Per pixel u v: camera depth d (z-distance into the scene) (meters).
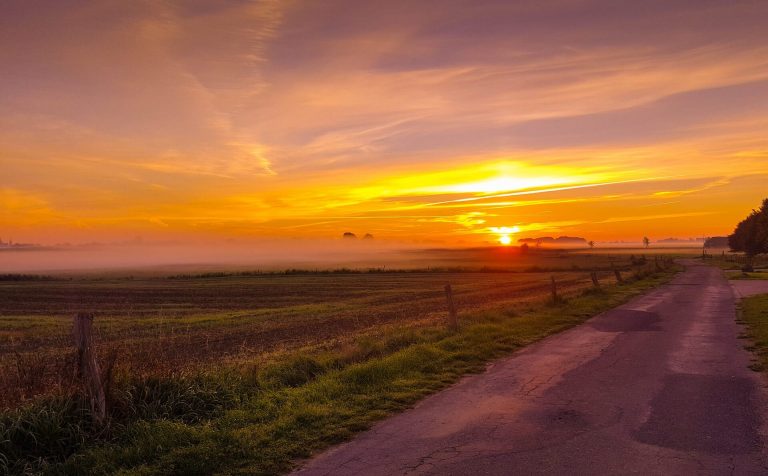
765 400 8.43
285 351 15.33
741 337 14.91
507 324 17.25
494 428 7.27
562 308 22.00
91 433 6.66
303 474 5.84
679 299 27.83
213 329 23.02
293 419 7.46
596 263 124.94
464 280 69.31
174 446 6.51
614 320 19.23
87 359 6.93
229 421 7.41
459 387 9.61
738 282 42.12
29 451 6.18
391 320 23.31
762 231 87.62
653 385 9.55
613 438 6.77
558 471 5.75
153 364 8.55
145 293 54.62
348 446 6.66
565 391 9.23
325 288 57.91
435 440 6.82
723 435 6.82
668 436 6.81
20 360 7.90
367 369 10.12
